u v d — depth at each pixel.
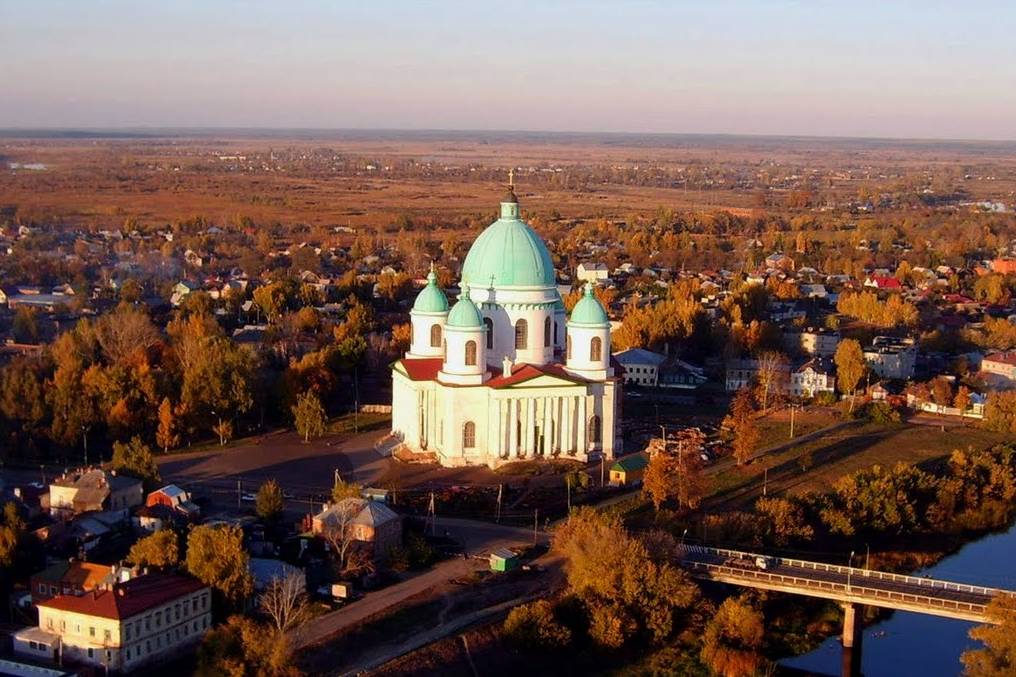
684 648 181.25
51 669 154.50
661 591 183.75
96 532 197.50
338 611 177.88
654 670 175.00
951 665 183.88
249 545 195.12
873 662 184.12
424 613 179.00
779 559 198.12
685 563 194.75
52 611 161.00
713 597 196.25
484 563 197.88
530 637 172.88
